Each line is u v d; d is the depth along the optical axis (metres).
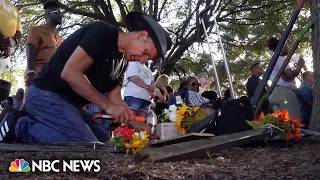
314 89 5.71
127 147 3.85
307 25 5.83
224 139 4.08
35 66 6.13
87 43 4.28
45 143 4.46
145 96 6.52
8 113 4.73
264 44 17.58
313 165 3.11
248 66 18.30
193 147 3.73
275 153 3.91
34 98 4.59
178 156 3.51
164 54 4.31
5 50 6.56
